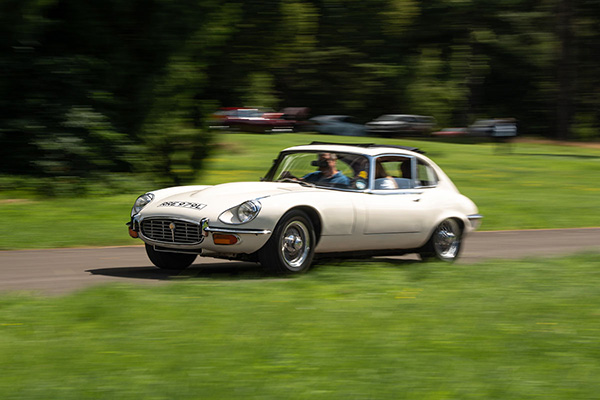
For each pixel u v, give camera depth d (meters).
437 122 84.12
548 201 28.72
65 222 19.20
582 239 19.69
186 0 26.70
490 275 12.10
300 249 12.03
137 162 26.70
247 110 65.75
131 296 9.66
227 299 9.66
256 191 12.27
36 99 25.44
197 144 28.39
